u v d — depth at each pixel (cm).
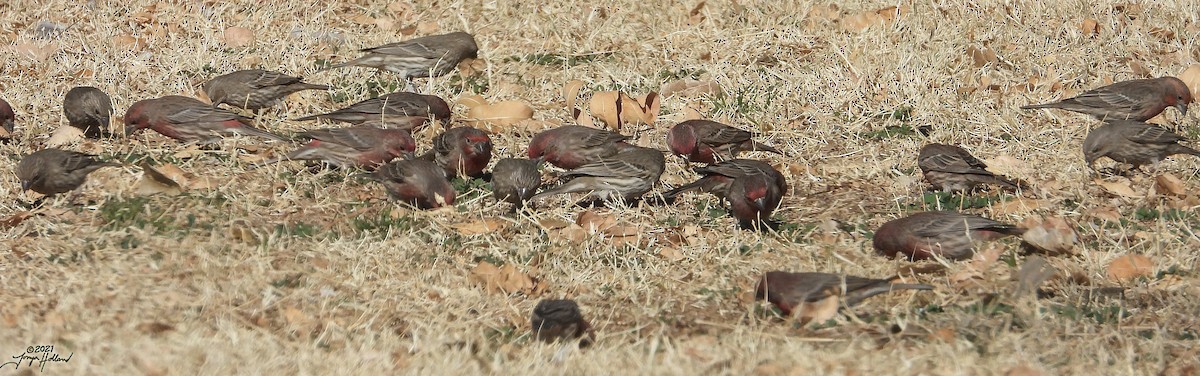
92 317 1032
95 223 1273
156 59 1859
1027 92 1831
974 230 1245
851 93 1800
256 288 1122
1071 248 1258
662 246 1319
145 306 1064
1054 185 1496
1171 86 1678
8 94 1706
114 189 1372
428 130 1642
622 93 1752
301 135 1503
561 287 1197
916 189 1527
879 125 1742
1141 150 1525
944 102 1781
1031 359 984
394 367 959
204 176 1432
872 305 1130
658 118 1745
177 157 1503
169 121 1530
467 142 1488
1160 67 1917
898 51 1898
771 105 1775
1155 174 1538
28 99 1694
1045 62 1920
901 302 1132
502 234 1322
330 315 1088
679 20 2088
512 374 942
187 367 926
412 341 1037
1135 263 1217
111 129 1559
